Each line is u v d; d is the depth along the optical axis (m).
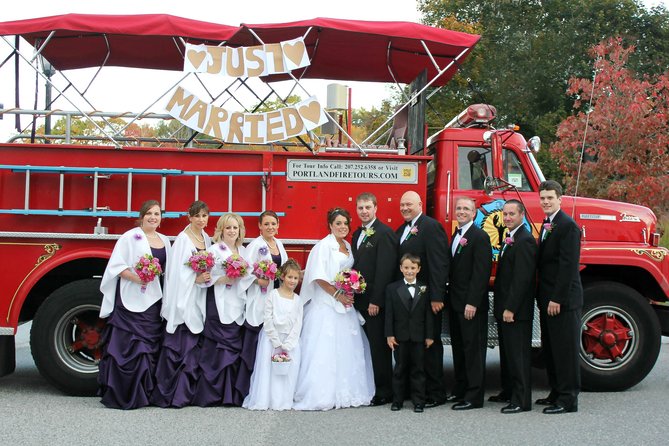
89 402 6.41
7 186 6.74
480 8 25.23
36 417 5.77
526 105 24.31
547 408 6.12
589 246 7.27
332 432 5.34
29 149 6.77
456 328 6.55
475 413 6.06
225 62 6.88
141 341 6.23
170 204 6.95
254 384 6.23
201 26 7.00
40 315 6.61
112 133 7.93
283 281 6.35
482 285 6.23
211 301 6.39
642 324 7.15
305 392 6.18
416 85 7.92
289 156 7.02
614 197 15.12
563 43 24.38
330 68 8.95
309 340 6.30
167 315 6.29
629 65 23.91
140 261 6.14
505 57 24.22
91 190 6.85
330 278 6.41
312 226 7.05
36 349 6.59
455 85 23.19
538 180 7.47
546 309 6.34
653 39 25.23
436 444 5.04
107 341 6.30
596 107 14.76
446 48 7.80
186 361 6.27
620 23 25.08
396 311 6.20
